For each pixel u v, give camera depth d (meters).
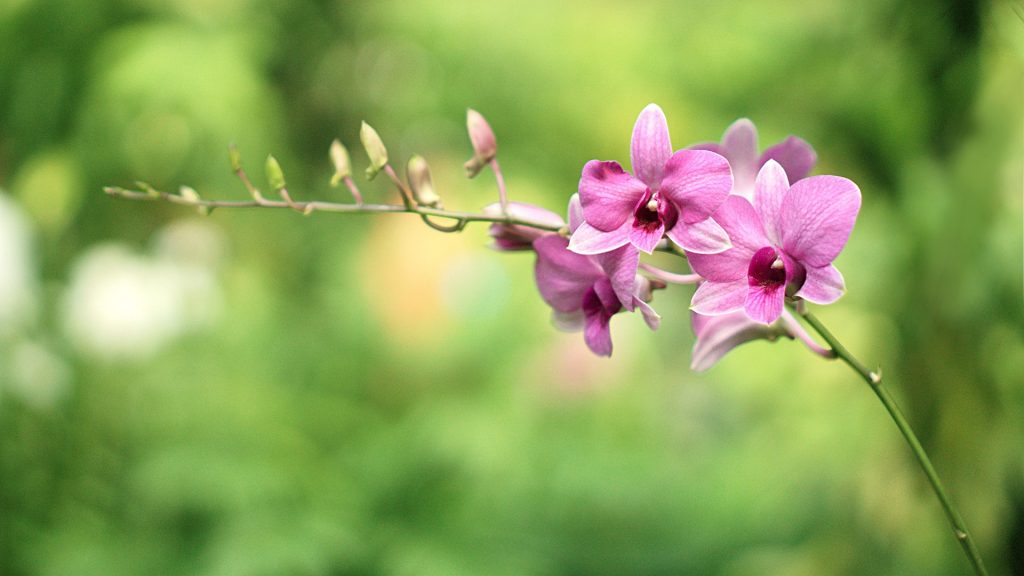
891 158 2.61
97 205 4.34
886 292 2.69
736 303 1.41
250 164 4.41
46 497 3.23
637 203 1.42
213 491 3.11
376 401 3.94
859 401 2.84
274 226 4.50
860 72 2.61
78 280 3.46
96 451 3.34
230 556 2.95
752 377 3.16
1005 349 2.41
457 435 3.48
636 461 3.98
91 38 4.41
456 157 5.19
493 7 5.21
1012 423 2.45
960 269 2.38
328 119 5.17
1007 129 2.28
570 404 3.97
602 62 5.05
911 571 2.65
